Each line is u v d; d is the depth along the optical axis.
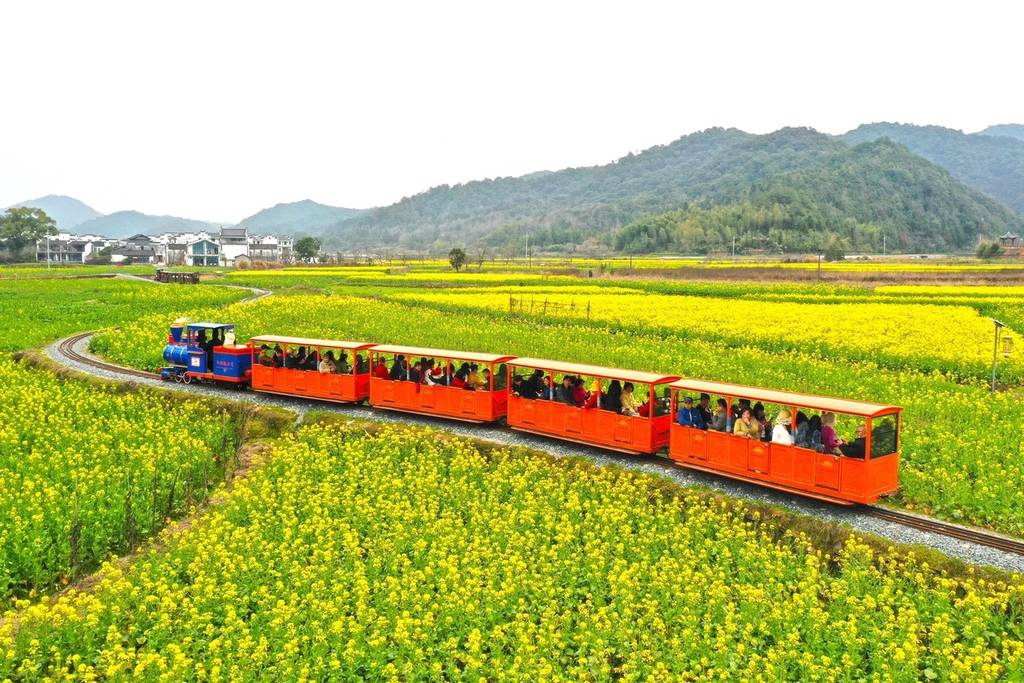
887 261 154.12
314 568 16.72
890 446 19.23
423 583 16.30
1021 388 33.16
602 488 20.91
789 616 14.41
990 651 13.31
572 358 37.62
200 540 18.03
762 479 20.08
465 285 87.69
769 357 38.16
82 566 18.39
